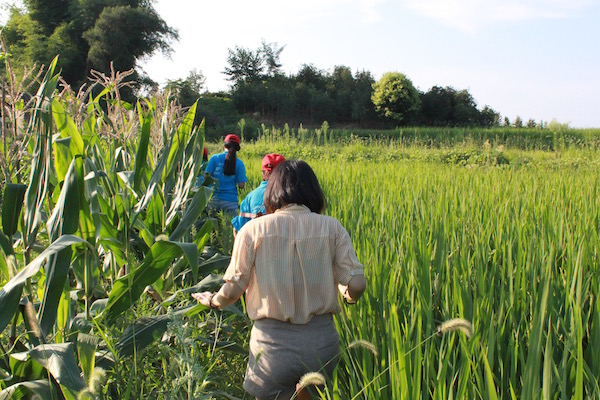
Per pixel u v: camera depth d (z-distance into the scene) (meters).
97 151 5.00
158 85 5.94
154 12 62.81
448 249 4.93
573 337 2.92
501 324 3.39
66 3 65.50
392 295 3.78
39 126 3.14
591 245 5.04
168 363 3.48
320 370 2.89
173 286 4.91
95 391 2.36
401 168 14.22
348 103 86.00
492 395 2.31
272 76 97.44
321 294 2.90
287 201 2.96
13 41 52.09
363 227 5.68
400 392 2.62
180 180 5.34
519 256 4.32
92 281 3.61
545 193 8.12
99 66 59.72
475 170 14.55
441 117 86.62
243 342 4.17
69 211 3.11
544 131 42.91
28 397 2.90
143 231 4.66
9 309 2.62
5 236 3.10
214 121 58.50
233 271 2.92
